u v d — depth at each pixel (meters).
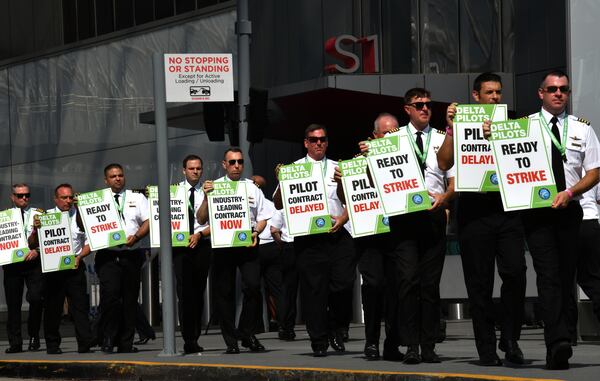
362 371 11.44
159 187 14.73
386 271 12.89
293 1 28.59
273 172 30.84
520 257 11.15
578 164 10.88
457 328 22.19
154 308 26.00
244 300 15.44
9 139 40.03
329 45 25.05
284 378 12.21
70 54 37.78
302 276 13.86
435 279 11.96
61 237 16.86
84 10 37.31
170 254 14.87
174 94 16.06
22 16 39.56
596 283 14.26
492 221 11.12
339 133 28.97
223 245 14.87
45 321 17.00
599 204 14.32
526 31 23.28
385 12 26.28
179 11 34.22
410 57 25.64
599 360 12.28
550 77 10.84
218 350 16.36
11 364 15.48
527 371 10.79
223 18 32.88
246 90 20.61
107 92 36.44
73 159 37.66
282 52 29.00
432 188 11.87
